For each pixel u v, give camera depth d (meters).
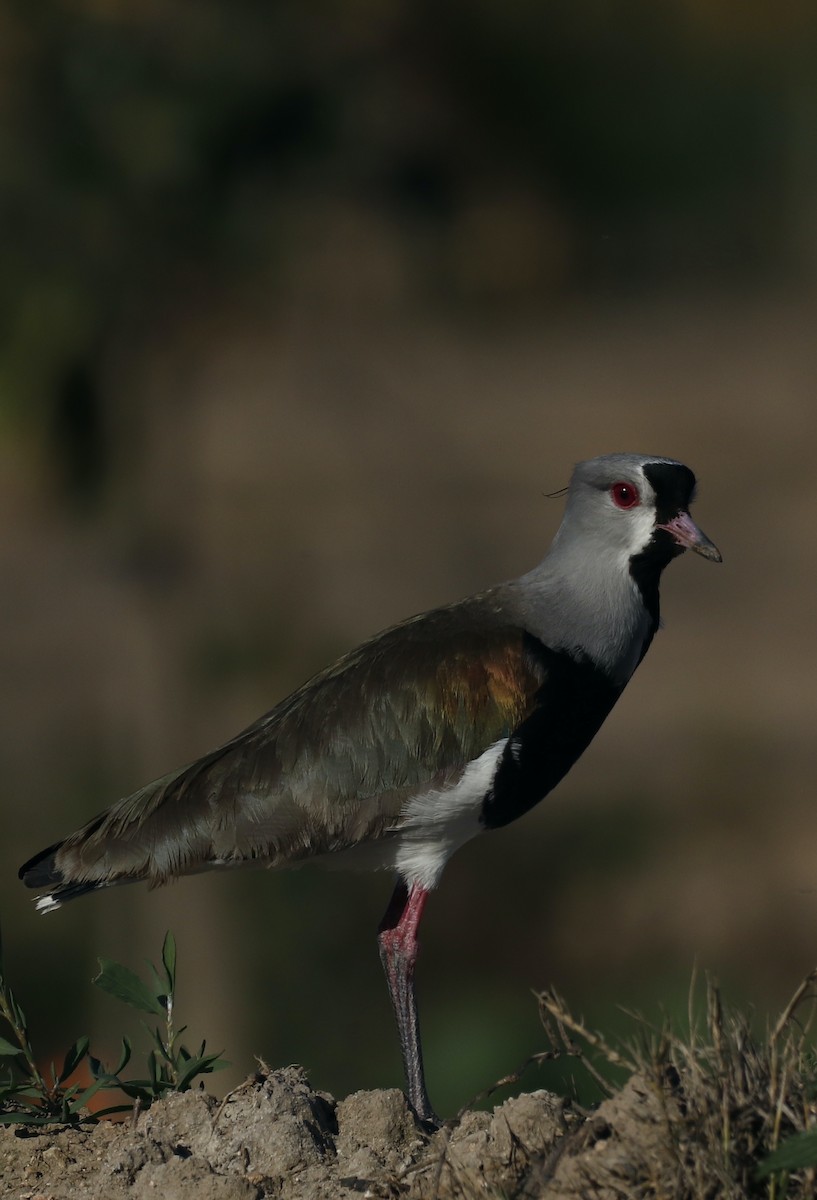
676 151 17.83
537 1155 6.73
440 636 9.23
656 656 29.23
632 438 36.66
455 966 20.41
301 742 9.02
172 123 12.16
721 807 23.23
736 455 38.03
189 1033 15.60
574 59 15.13
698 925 20.52
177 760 15.84
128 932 16.20
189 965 15.82
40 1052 16.22
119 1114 10.40
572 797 23.53
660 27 16.70
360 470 22.17
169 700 15.81
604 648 9.38
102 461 13.90
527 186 15.60
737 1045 6.55
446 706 9.03
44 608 23.39
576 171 16.25
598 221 18.12
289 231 12.86
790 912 20.62
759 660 28.53
